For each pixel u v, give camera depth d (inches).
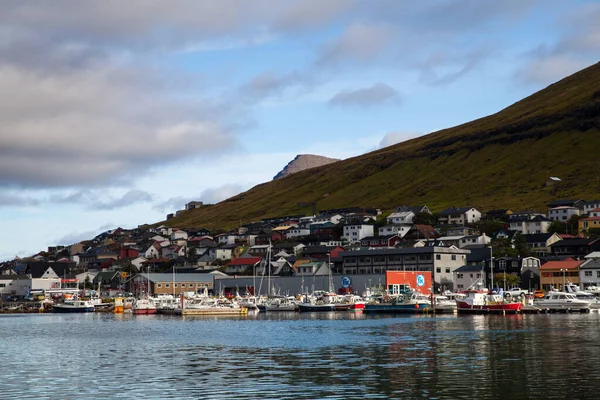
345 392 2385.6
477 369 2800.2
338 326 5172.2
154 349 3782.0
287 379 2659.9
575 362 2928.2
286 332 4704.7
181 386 2556.6
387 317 6250.0
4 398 2381.9
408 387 2444.6
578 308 6422.2
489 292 7076.8
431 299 6924.2
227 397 2342.5
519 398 2225.6
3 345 4143.7
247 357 3331.7
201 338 4389.8
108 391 2482.8
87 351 3750.0
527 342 3720.5
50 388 2561.5
